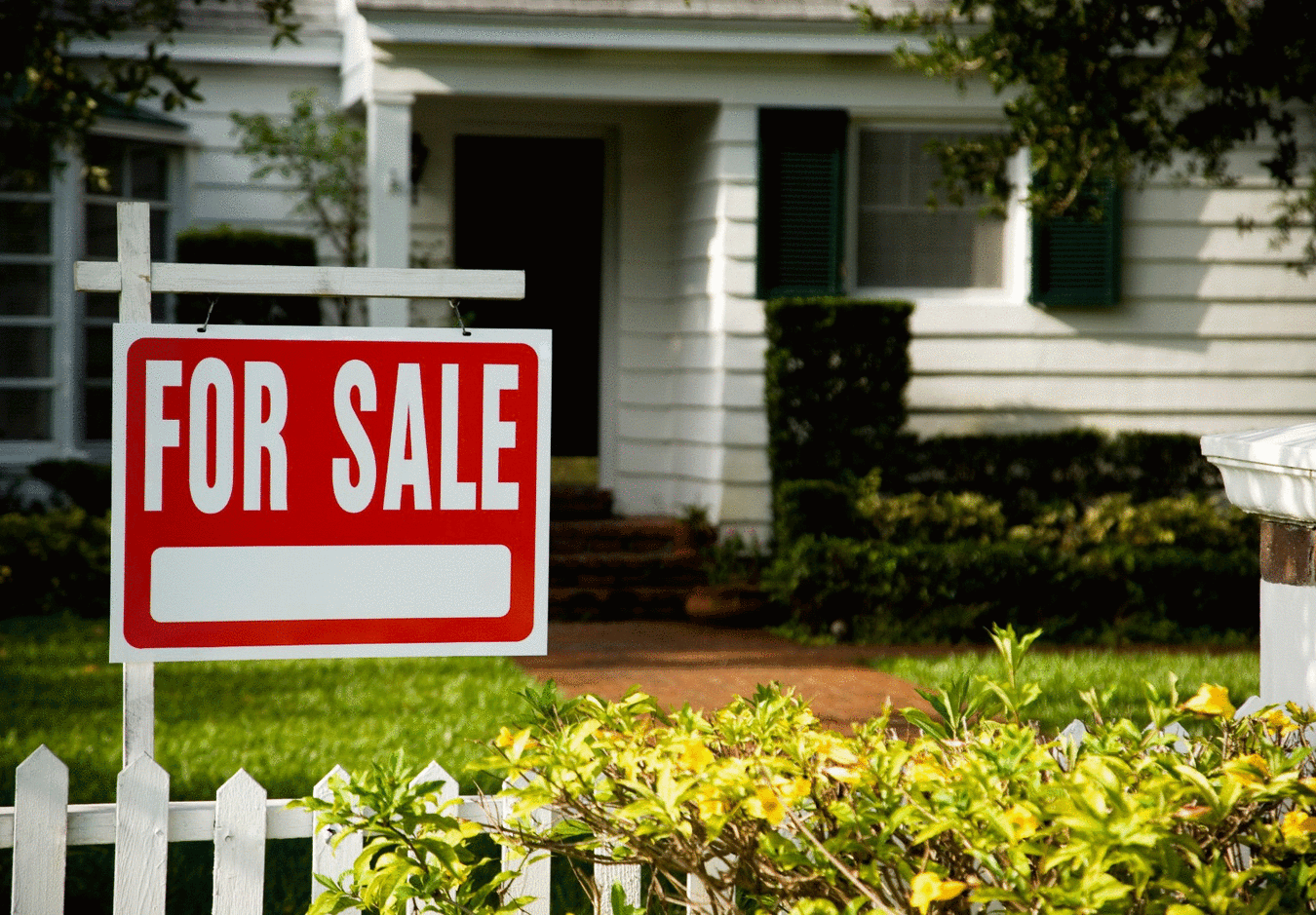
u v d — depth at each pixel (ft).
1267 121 24.82
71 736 20.85
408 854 9.05
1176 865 6.82
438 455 9.36
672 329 41.81
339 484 9.25
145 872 9.32
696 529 37.73
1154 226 39.63
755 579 36.24
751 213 38.01
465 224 42.14
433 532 9.36
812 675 27.71
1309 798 7.38
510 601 9.43
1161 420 39.91
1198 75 24.26
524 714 9.18
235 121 39.37
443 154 41.22
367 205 40.50
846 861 7.98
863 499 35.63
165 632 9.05
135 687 9.20
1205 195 39.65
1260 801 7.75
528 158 42.32
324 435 9.24
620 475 41.91
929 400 39.09
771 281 38.11
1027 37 25.03
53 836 9.30
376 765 8.46
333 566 9.24
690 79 37.83
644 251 41.73
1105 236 39.06
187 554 9.07
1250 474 10.34
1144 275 39.70
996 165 28.99
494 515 9.43
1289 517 10.10
